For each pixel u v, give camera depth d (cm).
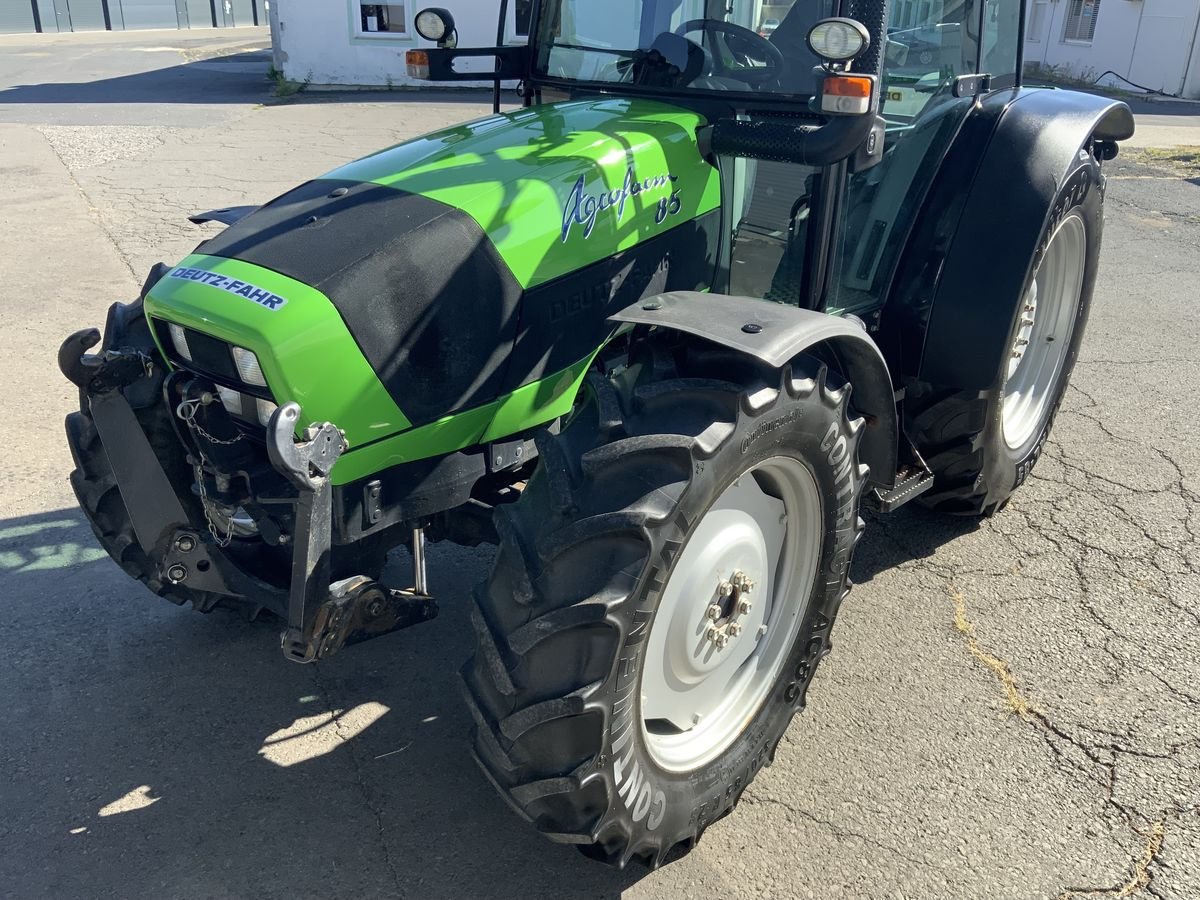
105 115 1276
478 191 226
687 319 203
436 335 214
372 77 1588
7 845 224
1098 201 364
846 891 217
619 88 290
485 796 243
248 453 223
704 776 222
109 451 225
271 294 201
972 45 317
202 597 282
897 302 312
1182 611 318
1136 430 443
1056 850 229
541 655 187
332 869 221
